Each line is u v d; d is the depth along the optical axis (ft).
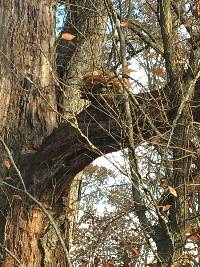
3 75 24.14
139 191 16.83
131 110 18.85
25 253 21.75
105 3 18.80
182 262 18.39
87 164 21.74
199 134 20.01
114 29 18.75
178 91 18.69
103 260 22.08
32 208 21.89
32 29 25.12
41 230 22.11
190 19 20.57
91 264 21.99
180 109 17.12
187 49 19.76
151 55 21.29
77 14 27.48
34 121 23.79
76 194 26.55
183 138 18.35
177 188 18.15
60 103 25.16
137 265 21.36
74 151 21.35
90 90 19.65
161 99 18.42
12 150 23.16
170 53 19.21
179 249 17.56
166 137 19.11
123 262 21.17
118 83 18.88
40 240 22.03
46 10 25.62
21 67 24.31
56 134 21.66
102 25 27.07
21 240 21.80
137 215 20.26
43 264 21.93
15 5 25.38
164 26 19.52
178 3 21.02
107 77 19.39
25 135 23.52
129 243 21.48
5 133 23.44
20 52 24.63
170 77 19.04
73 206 26.30
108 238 22.76
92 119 20.58
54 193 22.16
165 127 18.70
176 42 19.57
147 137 19.27
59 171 21.75
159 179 17.24
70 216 23.26
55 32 25.79
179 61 18.90
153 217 17.72
